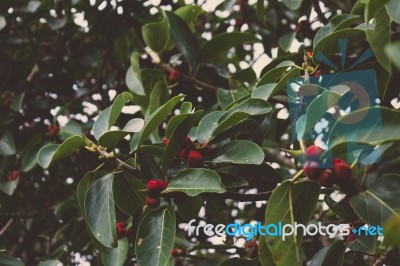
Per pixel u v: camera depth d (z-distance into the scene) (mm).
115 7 3129
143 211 1820
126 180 1810
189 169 1619
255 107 1669
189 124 1643
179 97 1595
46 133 2805
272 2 2770
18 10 3109
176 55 2539
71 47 3299
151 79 2539
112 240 1605
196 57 2463
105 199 1656
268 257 1437
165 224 1656
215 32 3199
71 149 1678
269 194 1691
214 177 1573
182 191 1589
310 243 2277
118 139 1654
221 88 2494
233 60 3217
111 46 3199
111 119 1690
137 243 1641
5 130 2912
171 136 1627
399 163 1811
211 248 2467
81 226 2779
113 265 2209
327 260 1725
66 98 3256
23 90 3199
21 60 3334
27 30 3129
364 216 1382
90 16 3221
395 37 1783
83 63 3273
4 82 3359
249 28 3084
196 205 1778
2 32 3225
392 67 1714
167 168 1667
